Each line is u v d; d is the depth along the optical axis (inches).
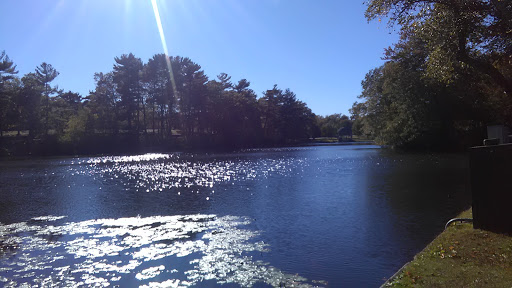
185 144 3996.1
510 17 469.7
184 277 350.3
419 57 1895.9
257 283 333.1
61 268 383.9
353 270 362.6
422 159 1675.7
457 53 554.6
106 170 1724.9
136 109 3843.5
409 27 599.2
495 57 623.5
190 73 3843.5
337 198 778.8
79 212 718.5
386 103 2421.3
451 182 929.5
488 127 614.5
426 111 1956.2
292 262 389.1
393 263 380.8
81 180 1325.0
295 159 2166.6
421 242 448.5
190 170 1596.9
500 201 334.6
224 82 4931.1
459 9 518.0
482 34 546.3
